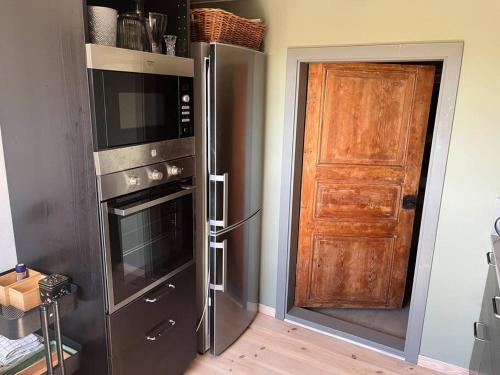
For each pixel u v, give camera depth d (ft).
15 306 4.92
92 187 4.70
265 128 8.13
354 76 7.88
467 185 6.53
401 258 8.86
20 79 4.86
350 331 8.39
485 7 5.88
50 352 4.90
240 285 7.98
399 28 6.50
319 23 7.12
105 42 4.66
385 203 8.54
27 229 5.56
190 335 7.04
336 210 8.65
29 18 4.54
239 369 7.39
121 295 5.23
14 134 5.18
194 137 6.36
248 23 6.95
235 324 8.06
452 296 7.04
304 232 8.85
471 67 6.13
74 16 4.23
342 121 8.14
